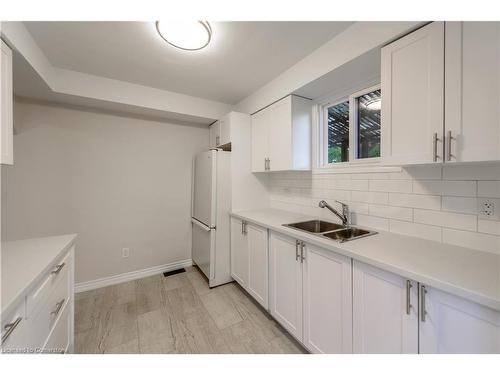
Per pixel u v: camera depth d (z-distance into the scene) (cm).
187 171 307
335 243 132
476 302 76
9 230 211
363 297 115
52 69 196
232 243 255
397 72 120
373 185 170
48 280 113
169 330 181
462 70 97
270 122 233
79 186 242
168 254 296
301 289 156
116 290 246
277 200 273
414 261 104
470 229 121
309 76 181
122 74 216
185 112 267
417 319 94
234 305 217
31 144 219
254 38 160
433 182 136
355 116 189
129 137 267
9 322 81
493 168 113
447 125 101
